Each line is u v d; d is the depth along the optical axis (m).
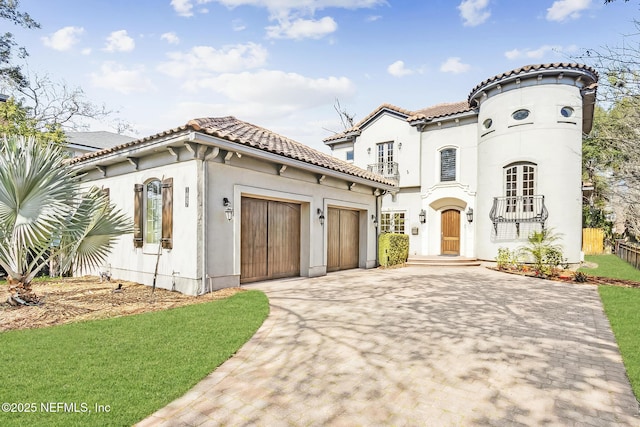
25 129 14.12
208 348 4.71
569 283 10.90
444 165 19.02
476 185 17.72
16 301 6.52
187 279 8.32
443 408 3.39
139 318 6.04
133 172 10.27
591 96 14.59
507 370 4.28
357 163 22.27
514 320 6.49
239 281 9.27
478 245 16.67
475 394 3.67
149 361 4.23
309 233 11.52
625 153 8.84
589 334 5.69
